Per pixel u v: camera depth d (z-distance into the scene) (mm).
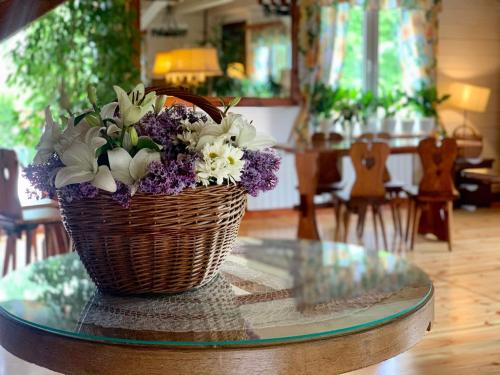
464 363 3562
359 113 8570
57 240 4535
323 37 8242
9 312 1733
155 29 7477
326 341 1522
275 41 8047
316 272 2391
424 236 6977
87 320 1648
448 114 9047
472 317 4301
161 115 1752
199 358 1450
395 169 8789
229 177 1744
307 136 8102
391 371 3467
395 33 8852
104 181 1644
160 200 1718
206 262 1845
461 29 9062
